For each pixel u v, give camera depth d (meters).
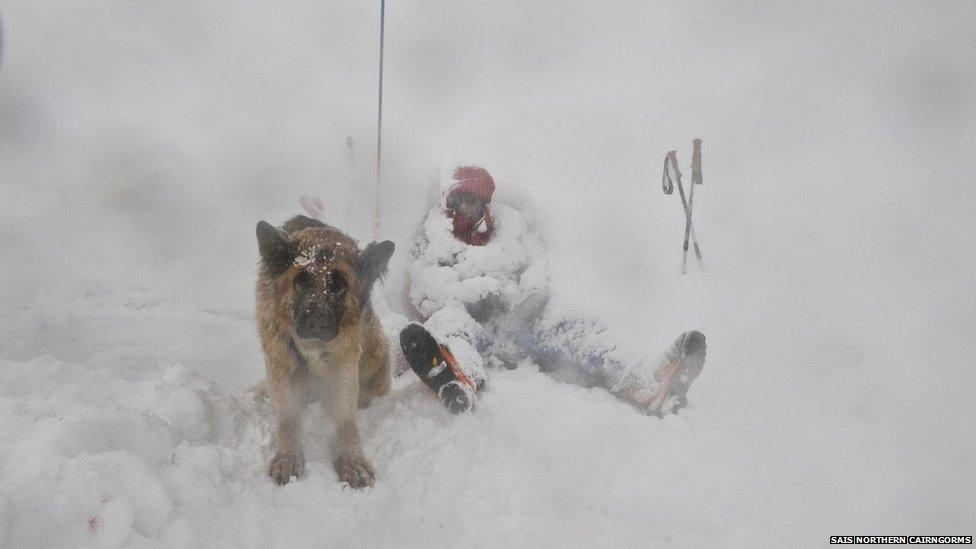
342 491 3.22
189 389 3.57
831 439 4.18
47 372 3.91
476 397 4.22
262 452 3.41
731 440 4.15
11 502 2.37
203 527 2.66
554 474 3.73
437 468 3.52
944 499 3.55
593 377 4.79
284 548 2.71
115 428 2.94
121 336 4.99
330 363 3.46
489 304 5.13
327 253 3.28
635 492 3.59
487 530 3.12
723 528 3.32
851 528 3.31
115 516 2.45
